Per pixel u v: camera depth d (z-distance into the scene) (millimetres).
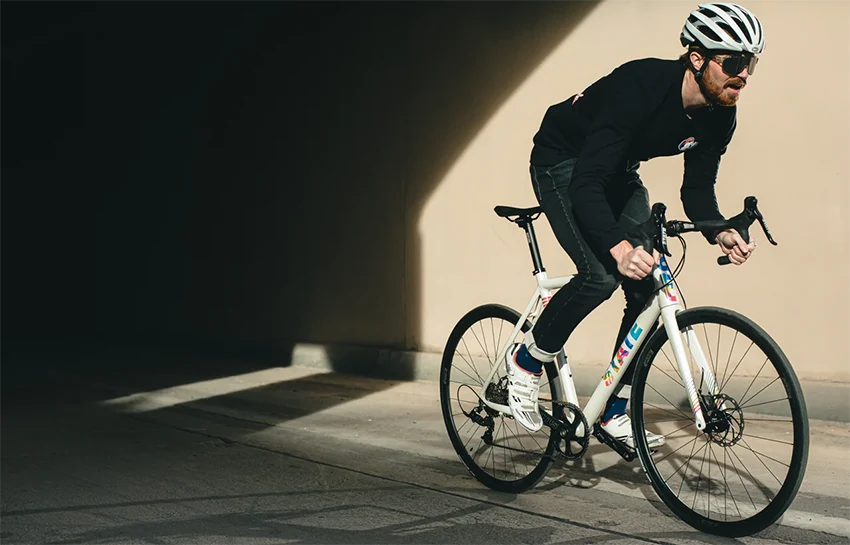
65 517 3695
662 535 3359
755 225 5273
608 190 3791
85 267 10234
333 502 3867
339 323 7504
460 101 6574
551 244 6117
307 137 7680
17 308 11070
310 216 7695
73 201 10336
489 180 6434
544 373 4203
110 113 9781
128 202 9625
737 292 5348
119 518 3672
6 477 4336
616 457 4422
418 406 5910
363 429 5301
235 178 8383
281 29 7871
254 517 3666
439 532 3447
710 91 3227
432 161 6766
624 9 5719
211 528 3529
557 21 6035
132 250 9602
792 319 5148
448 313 6730
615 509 3676
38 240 10828
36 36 10617
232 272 8461
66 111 10336
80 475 4363
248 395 6441
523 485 3891
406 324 7008
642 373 3521
